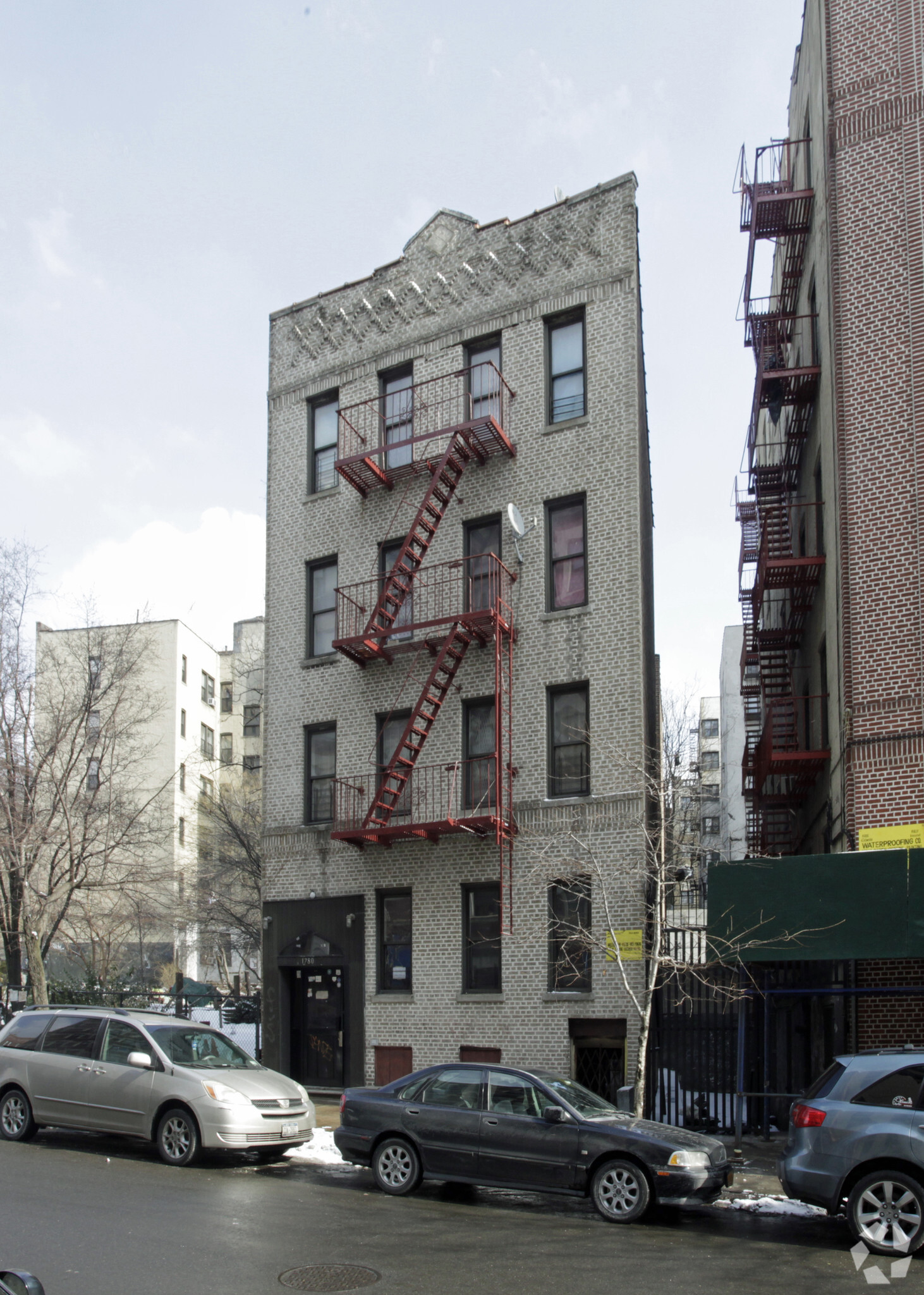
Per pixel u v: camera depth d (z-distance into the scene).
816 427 21.03
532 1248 9.95
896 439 16.94
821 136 19.70
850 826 16.31
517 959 19.61
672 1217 11.77
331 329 24.88
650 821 19.64
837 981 16.64
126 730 30.59
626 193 21.16
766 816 26.39
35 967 24.23
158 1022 15.09
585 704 20.17
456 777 20.98
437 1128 12.51
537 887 19.67
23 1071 15.27
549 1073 13.38
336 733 23.16
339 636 23.12
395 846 21.55
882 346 17.30
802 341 23.08
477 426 21.06
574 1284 8.68
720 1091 17.88
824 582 19.89
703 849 19.66
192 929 49.31
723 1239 10.66
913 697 16.11
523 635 20.81
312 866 22.70
